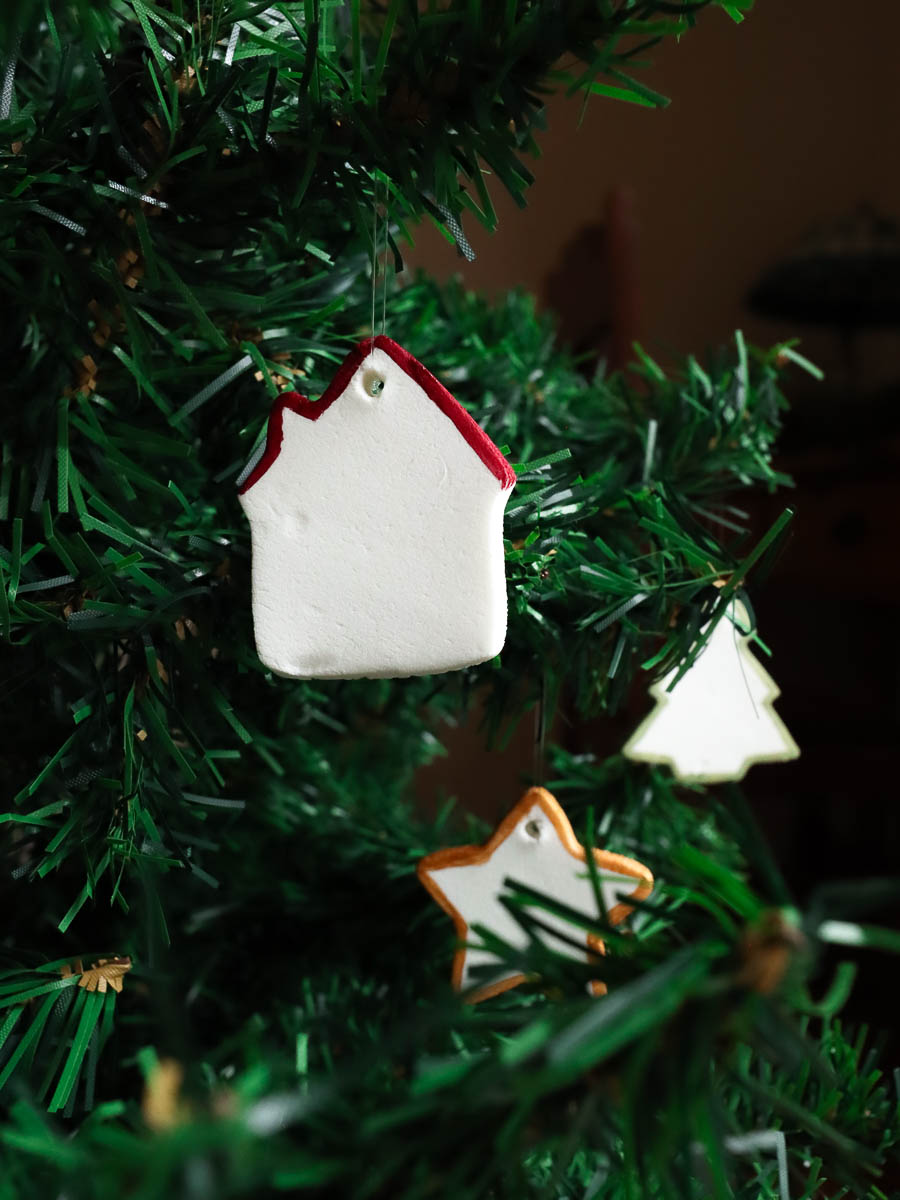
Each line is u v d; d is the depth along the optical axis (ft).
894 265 2.85
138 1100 0.93
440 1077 0.54
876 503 2.35
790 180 3.04
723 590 0.97
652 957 0.58
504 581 0.83
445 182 0.80
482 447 0.82
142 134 0.82
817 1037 0.98
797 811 2.98
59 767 0.90
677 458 1.23
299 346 0.97
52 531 0.83
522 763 2.64
